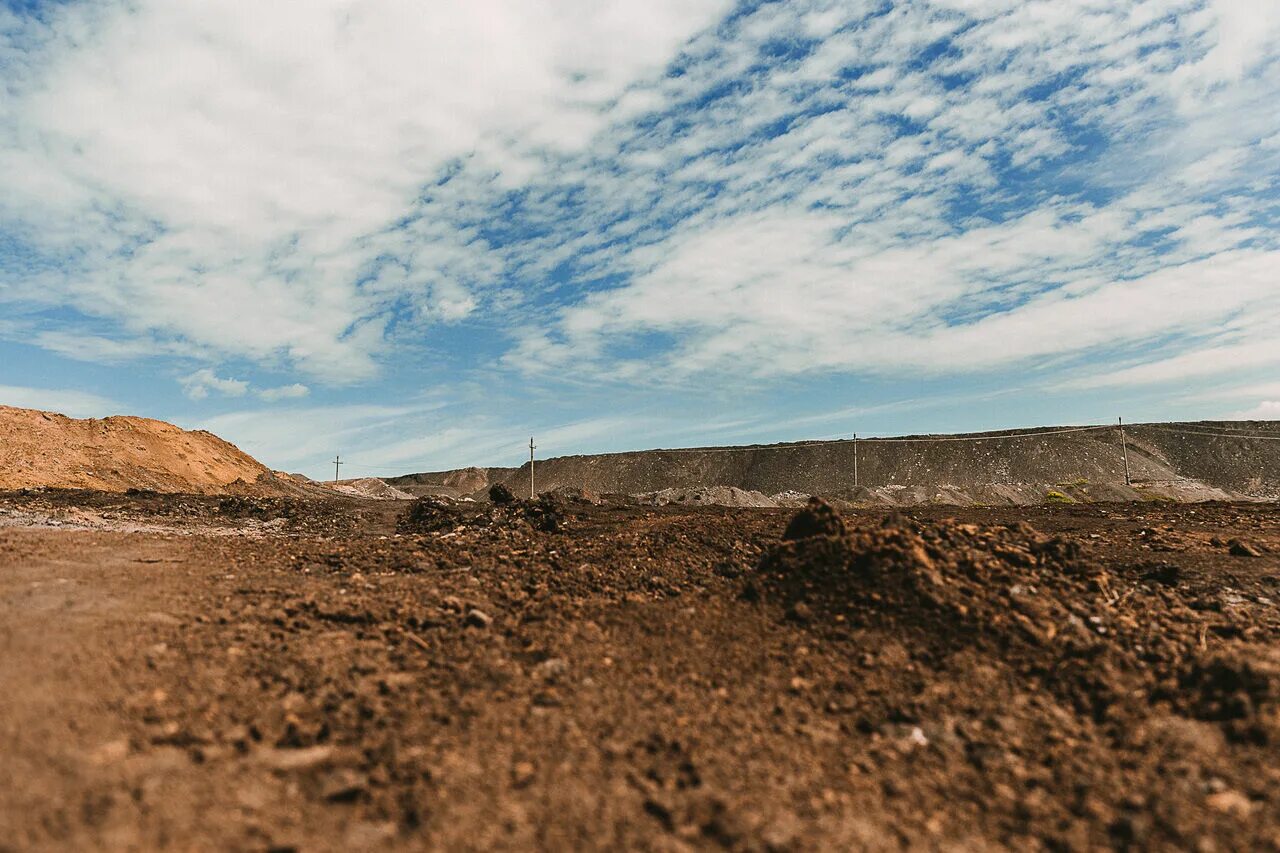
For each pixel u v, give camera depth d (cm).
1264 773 462
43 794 373
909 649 650
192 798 388
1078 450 8319
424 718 510
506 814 404
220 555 1029
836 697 578
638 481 10138
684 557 1018
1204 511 1727
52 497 1886
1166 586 938
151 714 471
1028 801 450
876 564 750
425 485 9506
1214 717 532
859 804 441
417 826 388
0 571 805
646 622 723
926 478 8556
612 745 489
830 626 696
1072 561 859
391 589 830
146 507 1794
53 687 486
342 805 403
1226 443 8150
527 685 575
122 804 373
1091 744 516
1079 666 611
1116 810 438
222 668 557
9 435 3212
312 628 670
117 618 646
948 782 472
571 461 11019
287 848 357
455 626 705
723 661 638
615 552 1040
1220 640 715
